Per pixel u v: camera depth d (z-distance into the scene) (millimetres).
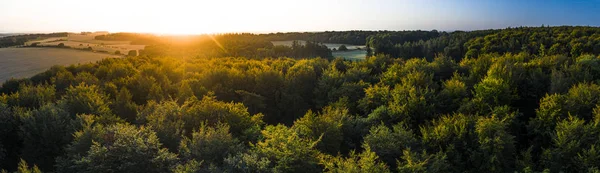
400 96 37375
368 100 41062
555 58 51812
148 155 22031
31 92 38062
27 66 77500
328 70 57438
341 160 23172
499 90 36156
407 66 54281
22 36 154375
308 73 54281
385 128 28469
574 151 25047
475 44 97188
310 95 53094
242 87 52938
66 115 29531
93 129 24125
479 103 35531
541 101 34344
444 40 114938
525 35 98125
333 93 47156
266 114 50438
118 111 35688
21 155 27609
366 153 23172
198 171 21359
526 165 25516
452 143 27875
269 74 52781
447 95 39031
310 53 119125
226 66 63500
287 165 22594
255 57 93625
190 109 32719
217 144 24031
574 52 72812
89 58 92250
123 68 55031
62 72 53719
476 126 28234
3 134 28828
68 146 24984
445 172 24500
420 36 150625
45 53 99812
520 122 35750
